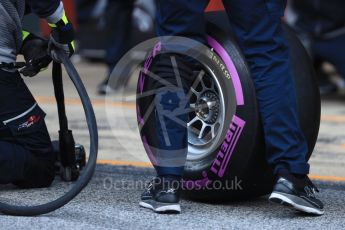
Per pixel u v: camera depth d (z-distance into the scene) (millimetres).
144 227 13305
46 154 15938
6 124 15375
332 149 22078
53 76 15828
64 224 13469
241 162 14047
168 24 13914
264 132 13773
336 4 30172
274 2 13719
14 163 15445
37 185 16172
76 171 16891
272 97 13648
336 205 15172
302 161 13617
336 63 30656
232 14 13898
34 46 15391
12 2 15016
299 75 14617
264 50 13781
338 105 30938
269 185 14641
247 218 13992
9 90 15312
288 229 13305
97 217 13945
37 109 15805
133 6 31484
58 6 13875
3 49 15203
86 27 43156
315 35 30859
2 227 13242
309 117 14531
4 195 15641
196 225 13477
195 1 13656
